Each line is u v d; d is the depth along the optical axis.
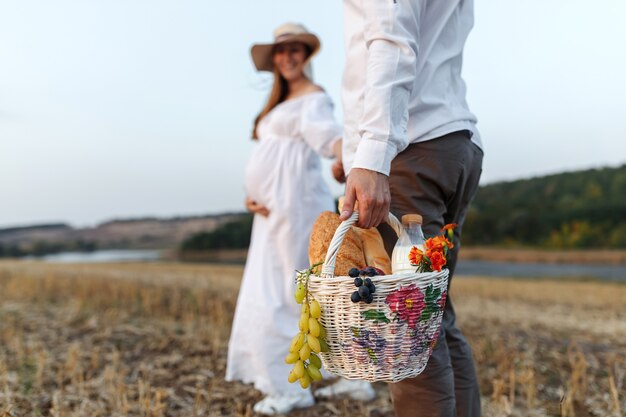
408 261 1.51
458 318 6.73
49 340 5.05
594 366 4.04
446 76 1.79
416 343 1.43
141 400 3.00
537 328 6.20
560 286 13.49
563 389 3.39
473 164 1.84
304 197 3.09
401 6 1.58
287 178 3.07
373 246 1.65
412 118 1.72
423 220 1.72
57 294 9.16
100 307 7.51
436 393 1.71
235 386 3.46
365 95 1.55
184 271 16.28
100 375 3.77
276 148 3.12
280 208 3.05
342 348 1.43
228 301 8.01
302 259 3.08
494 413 2.91
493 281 16.08
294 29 3.10
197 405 3.02
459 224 1.96
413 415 1.73
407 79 1.55
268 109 3.30
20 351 4.34
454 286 13.38
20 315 6.64
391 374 1.44
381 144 1.51
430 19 1.77
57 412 2.84
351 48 1.75
